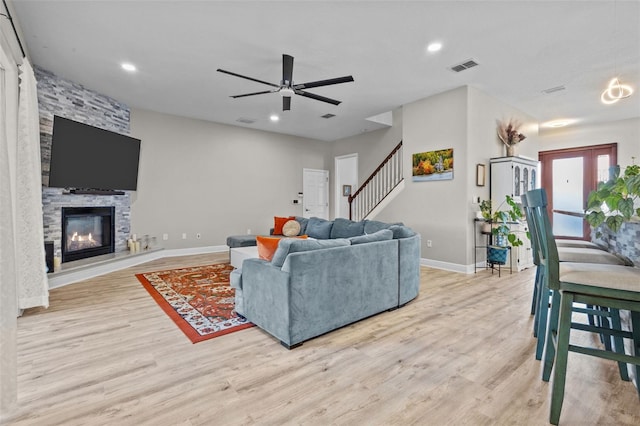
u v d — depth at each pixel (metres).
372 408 1.59
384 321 2.77
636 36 3.16
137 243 5.25
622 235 2.05
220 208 6.61
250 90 4.63
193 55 3.57
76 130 4.18
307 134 7.71
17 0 2.59
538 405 1.60
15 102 2.67
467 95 4.48
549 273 1.55
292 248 2.29
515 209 4.37
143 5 2.68
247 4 2.66
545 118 6.16
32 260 2.92
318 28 3.03
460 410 1.57
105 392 1.72
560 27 3.00
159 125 5.80
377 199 6.63
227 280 4.13
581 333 2.50
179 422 1.48
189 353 2.16
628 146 6.02
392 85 4.46
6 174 1.72
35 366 1.99
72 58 3.65
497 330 2.55
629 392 1.70
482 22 2.92
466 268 4.57
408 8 2.71
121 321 2.73
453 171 4.67
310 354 2.15
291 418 1.51
